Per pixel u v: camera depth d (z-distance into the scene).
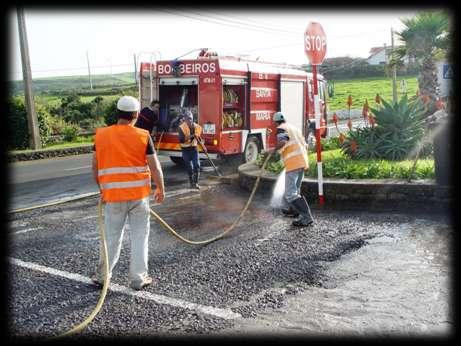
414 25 15.05
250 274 5.68
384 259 5.98
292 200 7.58
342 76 63.66
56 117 26.62
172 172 13.65
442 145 8.19
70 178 13.59
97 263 6.25
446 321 4.36
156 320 4.57
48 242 7.22
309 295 5.03
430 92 14.93
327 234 7.13
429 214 8.02
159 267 6.01
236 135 13.43
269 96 14.88
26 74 20.72
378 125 11.61
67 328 4.49
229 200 9.84
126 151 5.27
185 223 8.14
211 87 12.67
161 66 13.34
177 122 13.37
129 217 5.42
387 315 4.51
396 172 9.26
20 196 10.90
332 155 12.10
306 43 8.37
